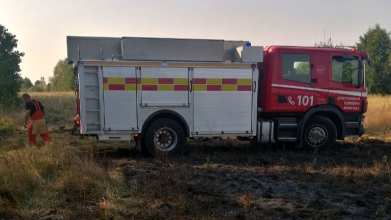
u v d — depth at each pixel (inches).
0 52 902.4
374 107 657.6
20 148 329.1
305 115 373.1
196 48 345.4
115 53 346.3
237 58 365.4
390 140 467.8
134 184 244.1
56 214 192.5
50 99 989.2
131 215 191.5
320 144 384.2
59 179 238.5
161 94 339.3
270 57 364.8
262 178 271.7
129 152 373.1
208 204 208.7
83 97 324.5
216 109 351.3
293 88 369.1
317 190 243.6
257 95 364.5
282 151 383.6
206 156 354.0
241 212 198.1
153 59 338.0
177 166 300.5
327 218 193.0
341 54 378.9
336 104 379.6
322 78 375.2
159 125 342.6
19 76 921.5
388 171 284.0
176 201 209.9
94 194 217.9
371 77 1612.9
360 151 386.9
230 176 275.1
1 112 652.1
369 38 1712.6
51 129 537.3
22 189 215.6
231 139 470.6
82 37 342.0
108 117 330.3
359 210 207.0
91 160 272.2
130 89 332.8
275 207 207.0
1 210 189.2
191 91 344.8
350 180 263.9
